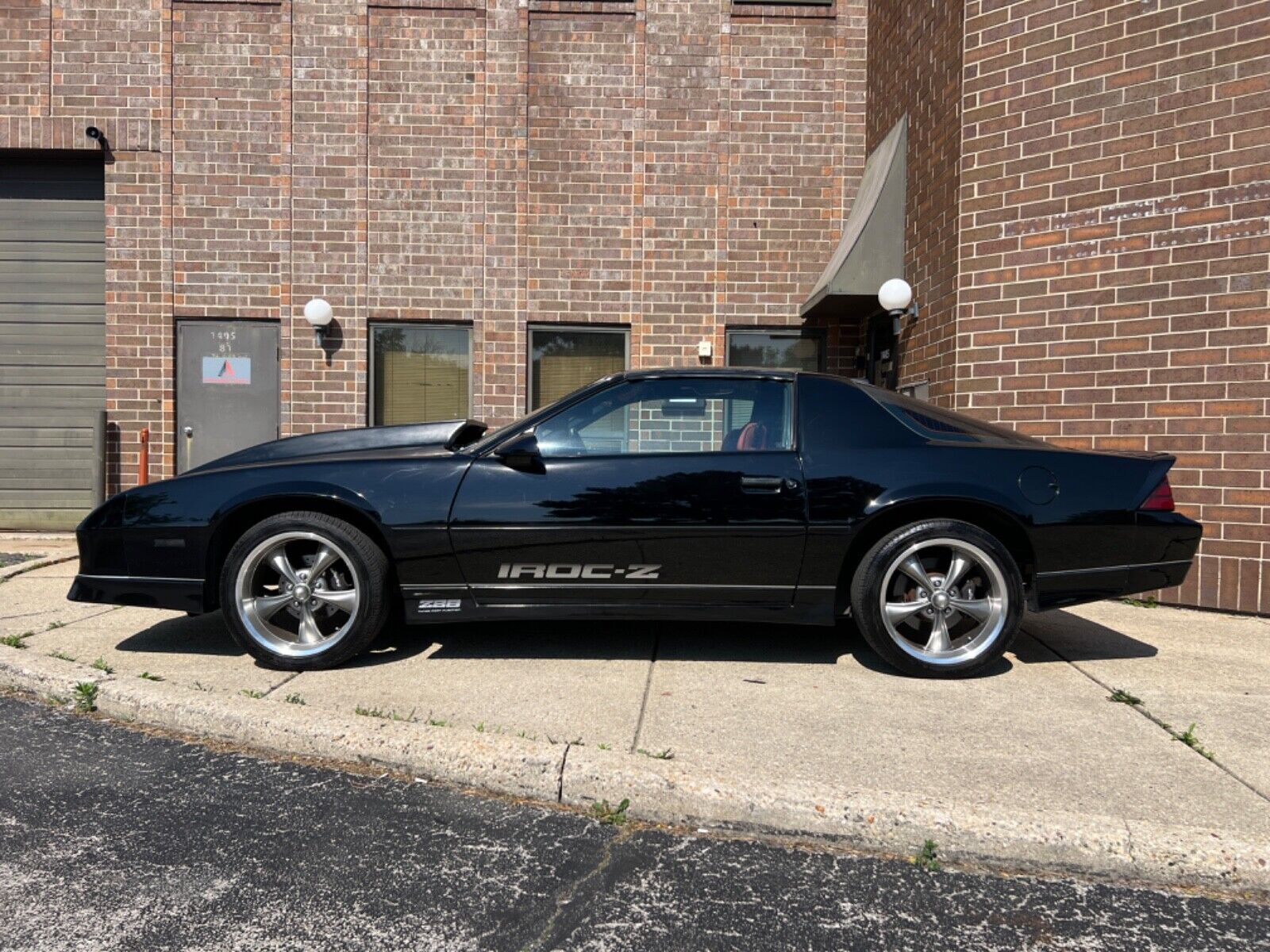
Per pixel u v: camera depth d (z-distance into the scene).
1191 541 3.68
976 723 3.11
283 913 2.00
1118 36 5.16
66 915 1.97
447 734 2.88
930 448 3.72
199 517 3.68
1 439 8.12
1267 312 4.72
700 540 3.65
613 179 8.08
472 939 1.91
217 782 2.74
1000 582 3.58
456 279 8.02
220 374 7.98
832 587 3.69
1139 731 3.03
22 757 2.93
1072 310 5.40
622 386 3.87
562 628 4.57
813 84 8.12
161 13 7.80
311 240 7.95
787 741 2.92
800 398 3.84
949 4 6.10
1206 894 2.16
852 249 7.09
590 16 8.03
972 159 5.79
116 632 4.38
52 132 7.79
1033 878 2.22
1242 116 4.75
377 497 3.66
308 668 3.72
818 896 2.12
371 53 7.93
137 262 7.88
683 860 2.29
